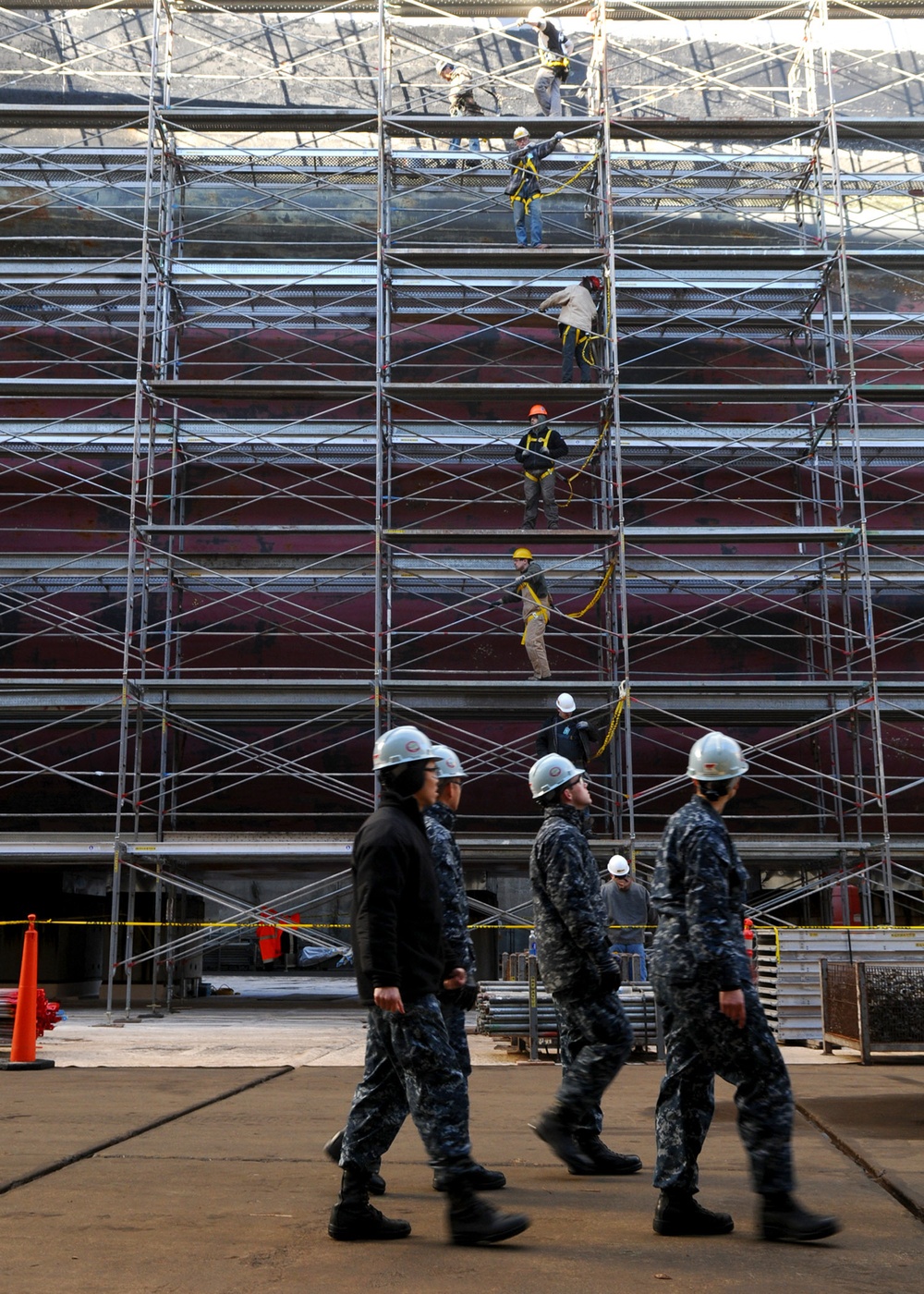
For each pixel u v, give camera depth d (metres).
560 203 21.11
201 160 20.48
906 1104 8.27
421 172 20.55
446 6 21.22
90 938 22.53
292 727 18.50
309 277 19.62
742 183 21.14
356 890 4.57
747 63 21.59
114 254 20.59
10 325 20.44
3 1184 5.49
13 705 18.09
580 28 21.45
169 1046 12.37
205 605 18.28
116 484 19.91
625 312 20.64
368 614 19.66
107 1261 4.24
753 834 18.50
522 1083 9.64
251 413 20.17
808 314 20.53
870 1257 4.32
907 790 19.33
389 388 18.38
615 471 18.89
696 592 19.61
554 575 19.16
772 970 12.84
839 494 18.91
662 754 19.27
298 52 21.39
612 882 13.22
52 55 21.17
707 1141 6.95
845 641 19.61
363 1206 4.60
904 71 21.61
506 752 19.34
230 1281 3.97
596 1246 4.48
